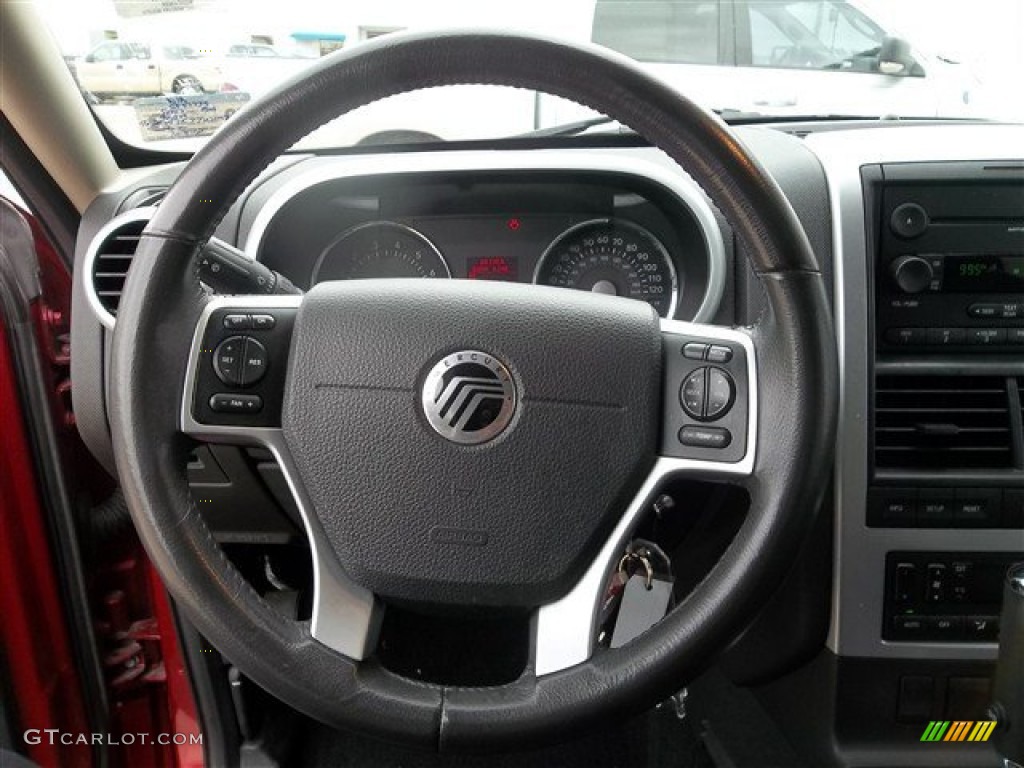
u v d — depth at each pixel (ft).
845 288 3.52
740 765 4.41
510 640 3.60
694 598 2.34
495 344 2.48
